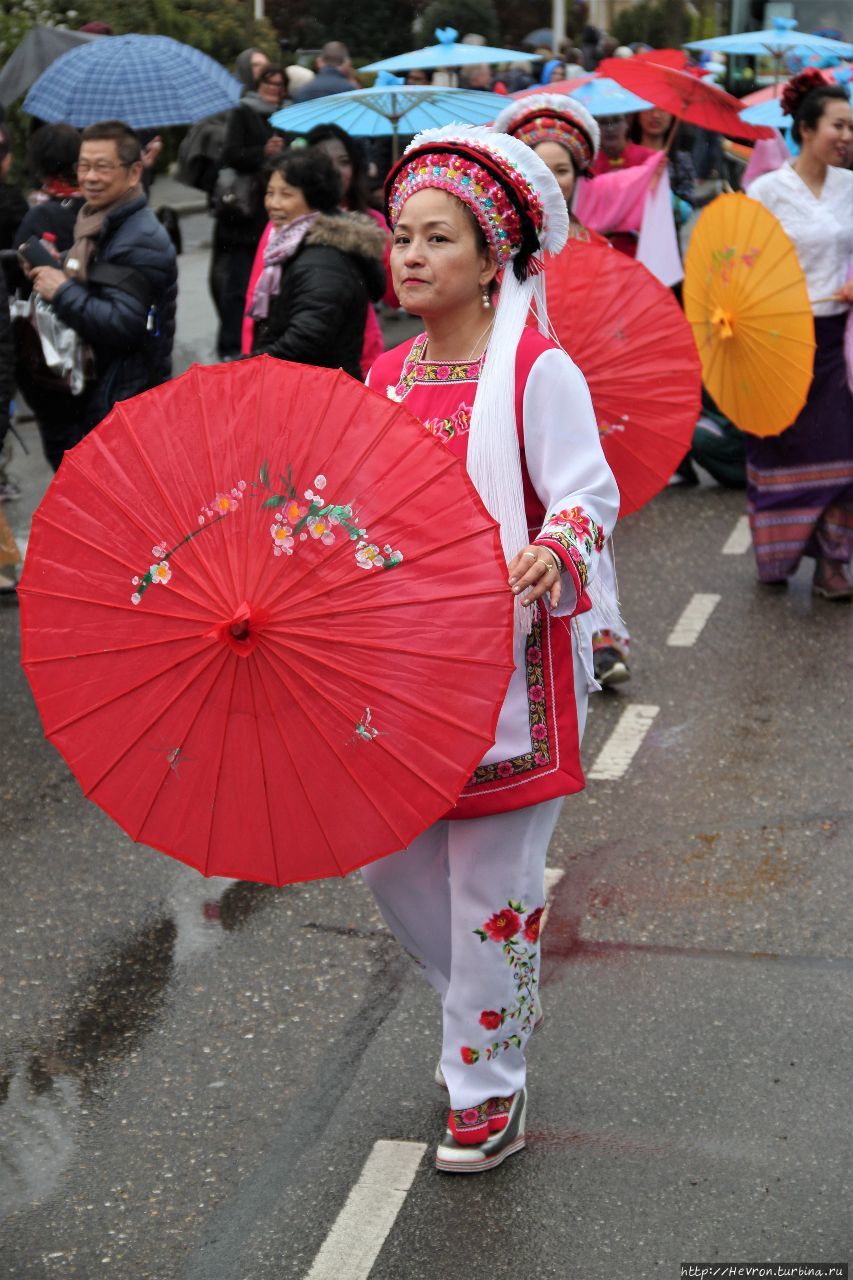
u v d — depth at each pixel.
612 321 4.17
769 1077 3.31
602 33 16.48
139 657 2.57
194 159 10.34
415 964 3.78
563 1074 3.34
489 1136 3.01
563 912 4.05
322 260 5.45
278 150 9.88
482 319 2.81
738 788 4.77
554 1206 2.93
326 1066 3.39
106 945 3.94
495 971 2.89
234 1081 3.35
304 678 2.50
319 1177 3.03
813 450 6.31
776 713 5.32
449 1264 2.79
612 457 4.25
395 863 2.95
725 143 14.83
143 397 2.54
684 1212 2.90
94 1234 2.89
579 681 2.95
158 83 9.20
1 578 6.49
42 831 4.59
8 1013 3.63
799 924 3.96
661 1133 3.13
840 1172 3.01
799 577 6.77
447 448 2.50
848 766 4.91
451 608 2.45
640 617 6.30
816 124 6.00
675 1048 3.42
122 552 2.54
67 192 6.77
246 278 10.11
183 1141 3.15
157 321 5.75
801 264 6.11
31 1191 3.01
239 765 2.56
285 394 2.48
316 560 2.47
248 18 20.16
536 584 2.60
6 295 5.61
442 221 2.70
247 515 2.48
